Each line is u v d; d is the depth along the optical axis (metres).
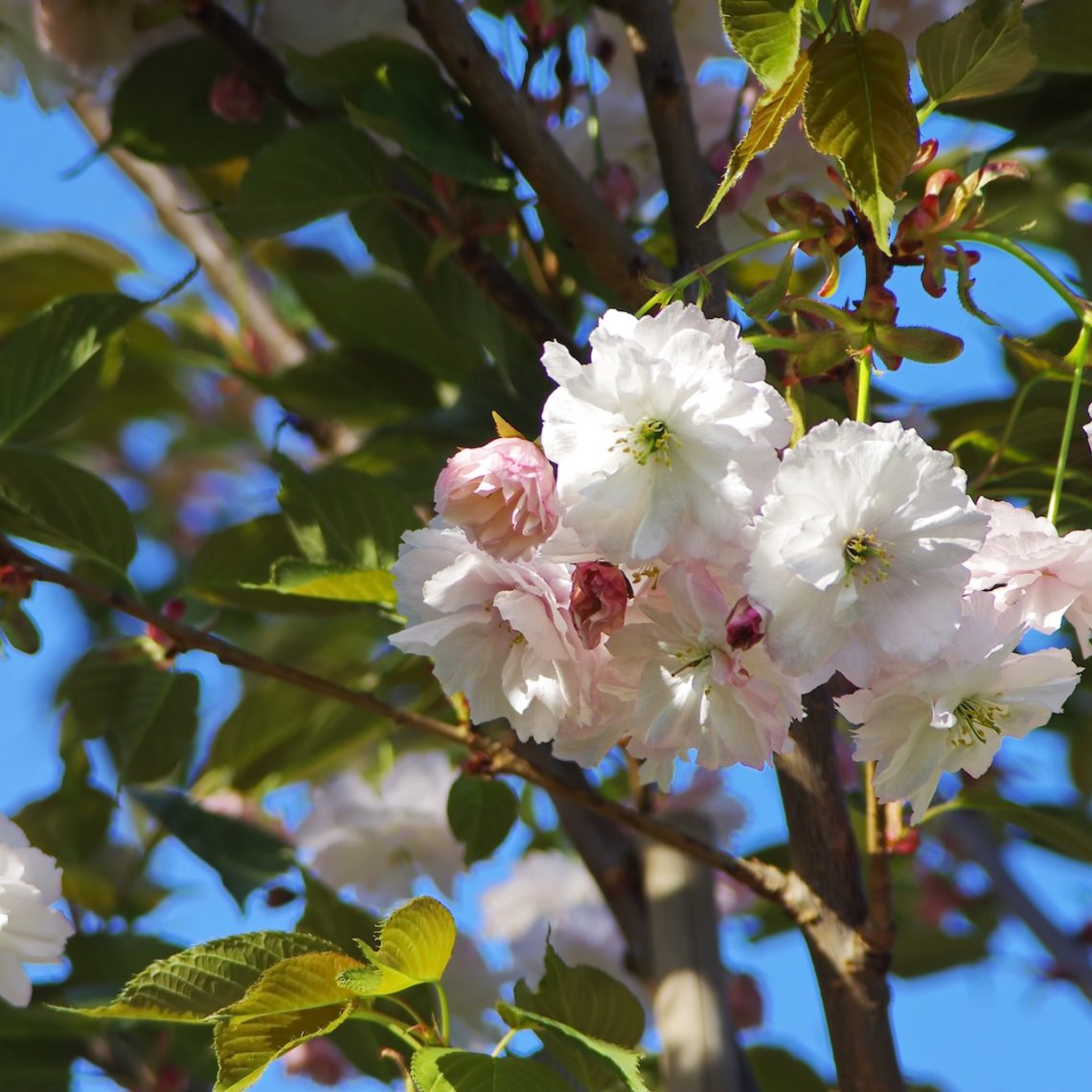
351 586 1.08
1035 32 1.13
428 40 1.10
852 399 1.02
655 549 0.94
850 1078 1.02
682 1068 1.10
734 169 0.96
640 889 1.16
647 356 0.94
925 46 1.02
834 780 1.04
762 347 0.99
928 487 0.94
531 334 1.16
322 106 1.19
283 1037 0.99
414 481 1.20
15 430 1.14
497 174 1.12
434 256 1.15
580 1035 0.99
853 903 1.04
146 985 1.00
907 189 1.20
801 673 0.94
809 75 0.97
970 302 1.00
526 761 1.08
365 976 0.97
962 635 0.96
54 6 1.20
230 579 1.18
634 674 0.97
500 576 0.97
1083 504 1.11
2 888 1.08
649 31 1.12
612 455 0.95
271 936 1.01
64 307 1.13
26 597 1.10
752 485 0.94
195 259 1.14
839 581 0.94
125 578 1.14
